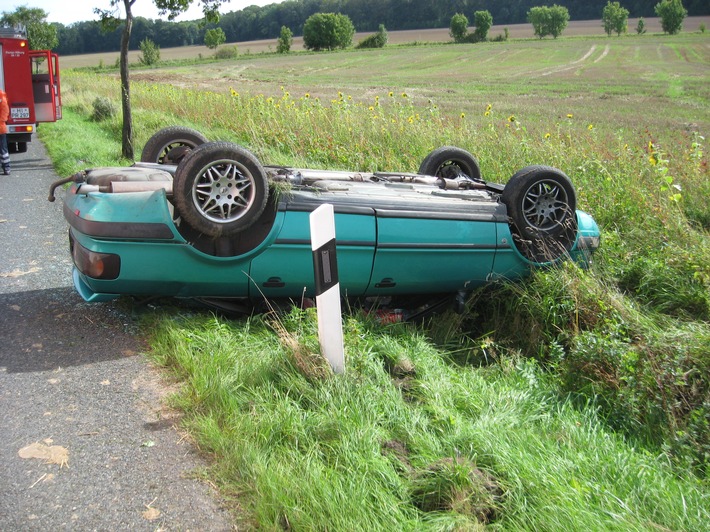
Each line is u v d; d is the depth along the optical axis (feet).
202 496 10.17
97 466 10.82
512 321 20.06
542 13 474.08
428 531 9.36
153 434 11.83
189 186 15.46
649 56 301.84
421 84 188.85
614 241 24.95
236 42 565.12
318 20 430.61
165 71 270.05
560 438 12.96
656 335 17.34
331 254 13.46
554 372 17.48
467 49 390.01
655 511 10.55
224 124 53.21
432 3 602.03
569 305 18.94
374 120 42.91
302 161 38.45
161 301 17.94
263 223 17.17
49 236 24.84
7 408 12.47
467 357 18.33
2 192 33.65
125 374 14.05
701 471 13.20
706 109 115.34
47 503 9.86
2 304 17.58
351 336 15.62
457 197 20.10
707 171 32.81
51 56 55.57
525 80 200.23
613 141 51.06
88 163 39.96
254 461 10.64
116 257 15.64
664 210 26.76
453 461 10.77
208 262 16.29
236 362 14.01
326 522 9.34
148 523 9.53
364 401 12.68
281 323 16.40
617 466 11.75
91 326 16.42
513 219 19.77
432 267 18.70
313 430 11.65
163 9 44.91
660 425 14.40
